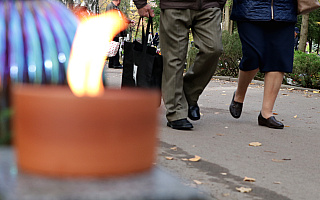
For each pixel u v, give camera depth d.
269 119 6.79
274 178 4.04
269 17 6.55
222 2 6.12
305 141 5.88
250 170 4.26
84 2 14.65
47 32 1.17
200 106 9.05
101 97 0.70
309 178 4.11
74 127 0.70
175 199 0.70
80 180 0.71
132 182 0.72
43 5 1.23
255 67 6.83
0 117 0.76
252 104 9.85
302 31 28.39
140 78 6.01
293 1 6.70
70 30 1.21
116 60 19.31
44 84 1.14
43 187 0.68
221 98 10.70
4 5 1.17
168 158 4.47
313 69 15.02
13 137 0.76
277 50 6.71
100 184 0.70
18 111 0.73
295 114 8.72
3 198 0.65
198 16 6.03
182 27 6.03
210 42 6.01
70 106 0.69
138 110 0.73
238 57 18.42
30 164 0.72
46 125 0.70
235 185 3.75
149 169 0.77
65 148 0.70
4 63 1.12
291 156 4.97
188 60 18.86
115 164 0.72
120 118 0.71
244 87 7.17
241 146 5.33
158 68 6.12
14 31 1.14
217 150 5.03
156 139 0.78
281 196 3.54
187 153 4.80
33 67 1.13
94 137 0.70
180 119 6.12
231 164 4.43
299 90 14.60
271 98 6.82
